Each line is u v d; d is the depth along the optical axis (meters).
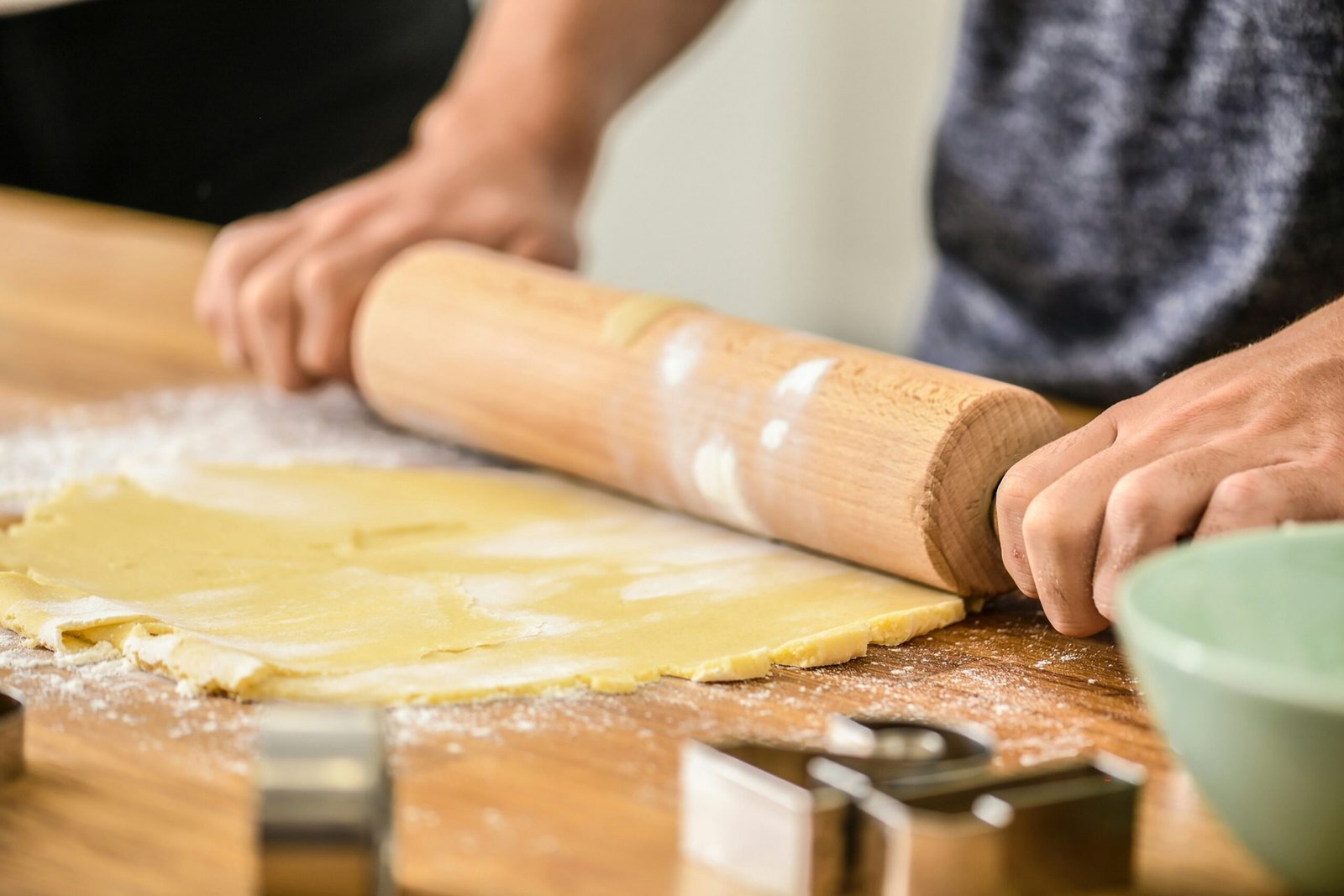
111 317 1.55
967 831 0.49
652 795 0.61
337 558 0.90
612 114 1.59
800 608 0.82
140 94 2.07
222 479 1.06
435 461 1.15
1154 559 0.53
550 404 1.04
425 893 0.53
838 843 0.51
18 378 1.35
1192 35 1.26
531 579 0.87
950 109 1.44
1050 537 0.73
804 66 2.82
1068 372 1.37
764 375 0.93
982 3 1.39
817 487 0.87
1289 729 0.45
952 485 0.82
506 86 1.53
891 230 2.79
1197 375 0.83
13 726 0.61
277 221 1.38
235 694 0.69
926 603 0.83
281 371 1.28
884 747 0.55
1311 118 1.18
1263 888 0.54
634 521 1.00
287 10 2.04
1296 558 0.55
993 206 1.42
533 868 0.54
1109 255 1.35
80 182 2.13
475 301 1.12
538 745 0.65
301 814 0.48
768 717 0.69
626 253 3.17
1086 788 0.53
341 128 2.12
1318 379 0.77
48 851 0.56
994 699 0.72
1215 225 1.29
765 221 2.96
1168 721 0.49
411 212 1.36
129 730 0.66
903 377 0.87
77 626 0.75
